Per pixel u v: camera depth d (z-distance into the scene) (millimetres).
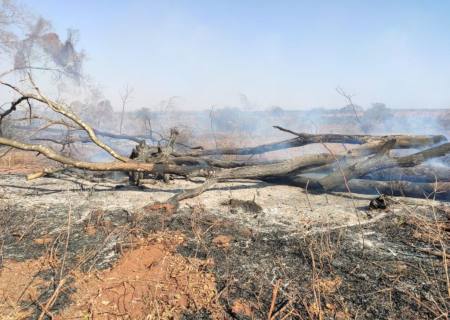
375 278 2797
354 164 5105
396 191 5188
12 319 2297
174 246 3377
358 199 5113
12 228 3887
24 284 2717
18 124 9094
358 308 2416
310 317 2316
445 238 3537
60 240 3553
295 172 5656
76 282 2742
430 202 4844
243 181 6418
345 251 3281
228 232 3736
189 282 2748
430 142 5848
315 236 3621
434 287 2650
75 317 2338
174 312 2400
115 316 2359
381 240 3545
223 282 2762
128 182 6410
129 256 3166
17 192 5477
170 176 6570
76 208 4594
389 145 5105
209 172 5793
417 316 2312
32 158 9430
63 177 6754
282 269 2949
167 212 4305
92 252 3266
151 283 2736
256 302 2502
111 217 4227
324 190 5523
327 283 2725
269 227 3904
